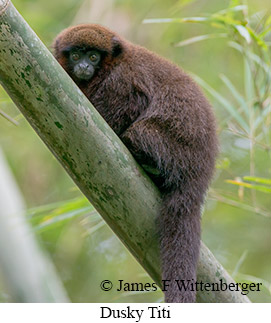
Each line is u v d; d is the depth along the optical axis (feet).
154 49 55.01
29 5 52.70
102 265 52.47
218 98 38.86
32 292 36.96
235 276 35.17
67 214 35.45
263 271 52.60
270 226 53.88
